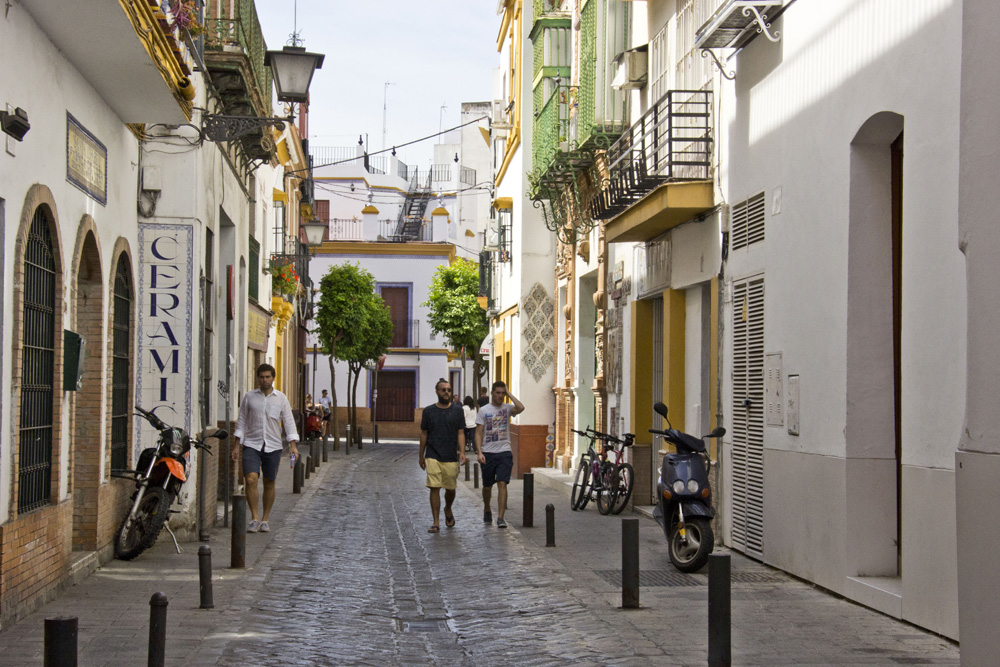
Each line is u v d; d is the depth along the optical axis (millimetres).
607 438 17094
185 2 12375
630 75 16797
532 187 23094
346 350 43531
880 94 8859
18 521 8047
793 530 10617
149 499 11453
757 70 11766
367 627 8750
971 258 6324
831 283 9836
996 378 6027
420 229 60312
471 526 15578
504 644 8016
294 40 12945
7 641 7348
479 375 49062
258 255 23969
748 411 12000
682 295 15469
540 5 22594
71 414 9680
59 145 9133
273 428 14258
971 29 6391
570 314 23891
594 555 12227
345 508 18516
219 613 8648
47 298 9062
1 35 7613
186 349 13023
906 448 8336
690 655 7371
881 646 7551
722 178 12977
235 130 13094
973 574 6168
